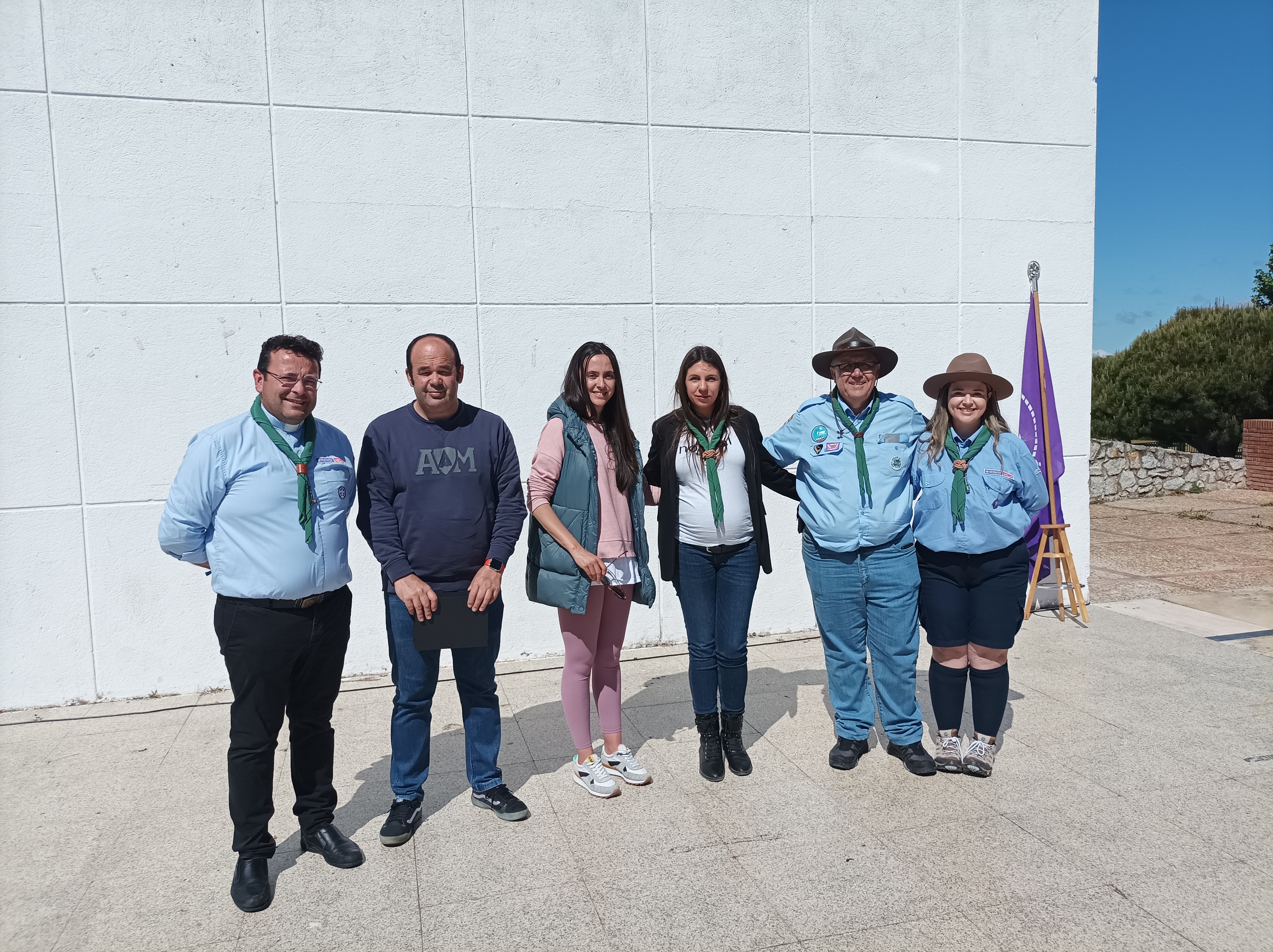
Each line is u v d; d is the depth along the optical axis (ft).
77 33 14.17
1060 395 19.70
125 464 14.73
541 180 16.34
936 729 12.91
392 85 15.55
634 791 10.92
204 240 14.89
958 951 7.55
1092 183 19.40
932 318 18.66
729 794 10.76
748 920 8.09
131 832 10.15
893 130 18.08
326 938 7.98
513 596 16.67
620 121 16.63
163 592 15.01
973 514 10.81
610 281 16.79
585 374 10.38
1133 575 24.02
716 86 17.06
